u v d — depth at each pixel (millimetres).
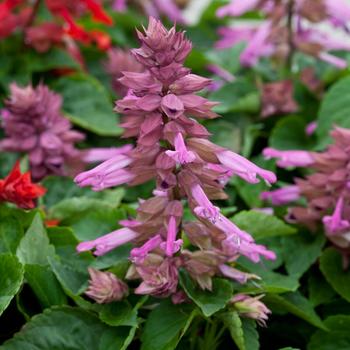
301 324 637
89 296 562
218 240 556
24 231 632
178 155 512
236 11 834
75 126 829
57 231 622
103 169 532
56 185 723
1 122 797
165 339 545
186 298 559
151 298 577
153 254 557
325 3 813
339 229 625
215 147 534
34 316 552
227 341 624
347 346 610
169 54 525
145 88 528
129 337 538
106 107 831
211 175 538
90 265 586
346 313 639
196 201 534
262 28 832
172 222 532
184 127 531
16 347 544
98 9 792
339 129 637
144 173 542
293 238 657
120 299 565
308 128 787
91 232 639
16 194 606
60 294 576
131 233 549
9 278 555
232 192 742
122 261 576
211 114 537
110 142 824
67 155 724
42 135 716
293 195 658
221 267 567
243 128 811
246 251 556
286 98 804
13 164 778
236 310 562
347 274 641
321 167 639
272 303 604
